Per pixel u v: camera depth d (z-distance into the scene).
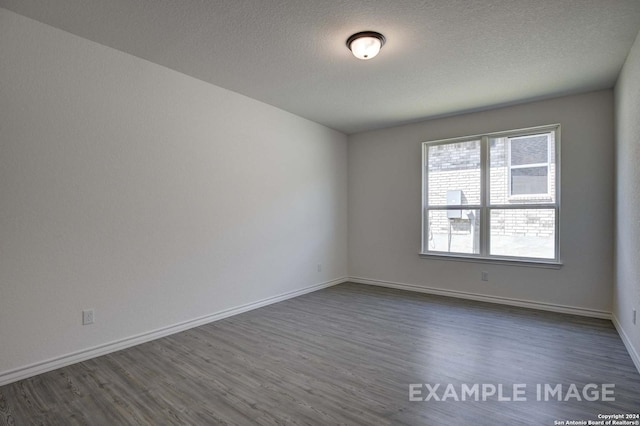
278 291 4.39
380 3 2.18
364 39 2.54
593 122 3.70
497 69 3.16
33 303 2.39
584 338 3.09
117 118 2.83
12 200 2.29
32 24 2.37
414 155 4.98
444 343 2.99
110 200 2.79
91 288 2.68
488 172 4.40
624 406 2.01
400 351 2.83
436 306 4.16
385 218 5.27
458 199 4.66
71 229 2.57
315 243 5.01
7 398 2.11
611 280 3.62
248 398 2.12
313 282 4.98
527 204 4.14
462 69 3.16
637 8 2.21
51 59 2.46
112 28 2.49
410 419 1.90
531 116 4.05
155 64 3.09
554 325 3.44
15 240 2.31
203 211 3.50
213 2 2.17
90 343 2.68
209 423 1.87
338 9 2.25
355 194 5.59
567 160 3.84
